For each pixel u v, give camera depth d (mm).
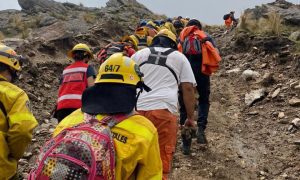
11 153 3668
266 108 8820
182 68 4531
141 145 2604
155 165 2682
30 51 11562
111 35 16984
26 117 3617
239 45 13477
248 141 7523
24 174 5938
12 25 23047
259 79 10570
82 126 2584
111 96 2717
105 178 2451
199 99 7250
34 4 30328
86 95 2793
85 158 2424
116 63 2801
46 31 14336
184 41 7055
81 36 14820
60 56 12305
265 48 12273
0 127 3576
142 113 4254
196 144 7172
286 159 6781
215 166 6523
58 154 2430
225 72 11844
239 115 8797
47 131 7457
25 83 9414
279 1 18359
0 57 3715
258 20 14594
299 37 12328
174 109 4363
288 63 10930
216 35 18438
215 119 8570
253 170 6508
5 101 3602
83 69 5762
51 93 9609
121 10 29844
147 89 2906
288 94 9172
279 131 7750
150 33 9062
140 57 4516
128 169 2586
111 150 2518
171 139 4270
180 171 6320
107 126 2607
